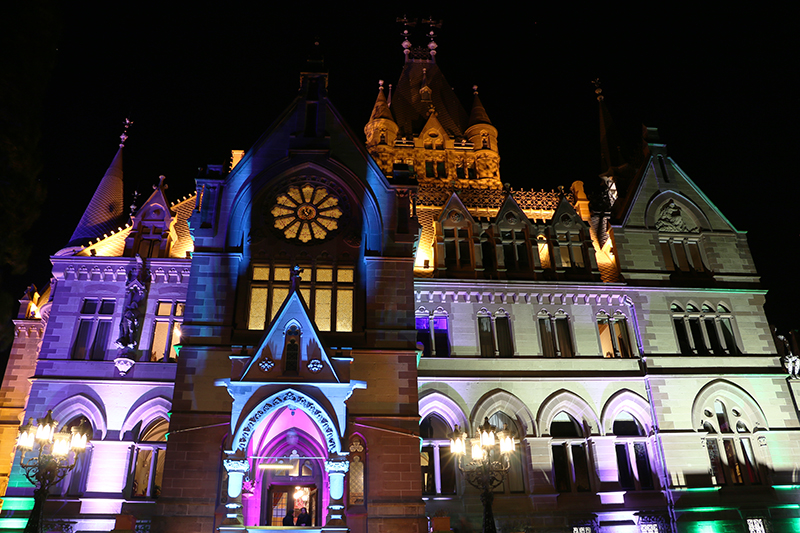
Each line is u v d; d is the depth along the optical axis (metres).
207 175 31.38
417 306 34.56
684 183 40.38
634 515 31.83
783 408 35.12
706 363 35.66
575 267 37.38
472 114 47.66
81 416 31.42
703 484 32.62
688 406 34.28
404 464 26.72
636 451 33.81
